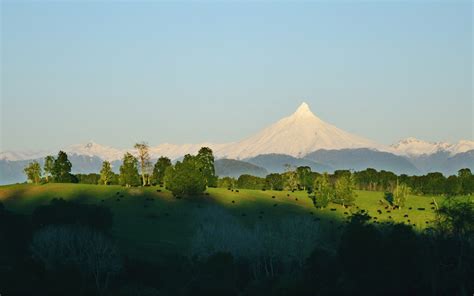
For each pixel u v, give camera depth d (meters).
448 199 107.56
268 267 122.75
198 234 124.50
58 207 131.75
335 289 90.62
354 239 93.00
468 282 86.19
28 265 100.00
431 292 87.94
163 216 159.38
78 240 114.31
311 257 102.56
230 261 107.25
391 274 89.75
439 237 91.12
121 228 145.38
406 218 158.62
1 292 92.94
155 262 117.31
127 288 103.12
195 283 103.88
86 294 99.12
